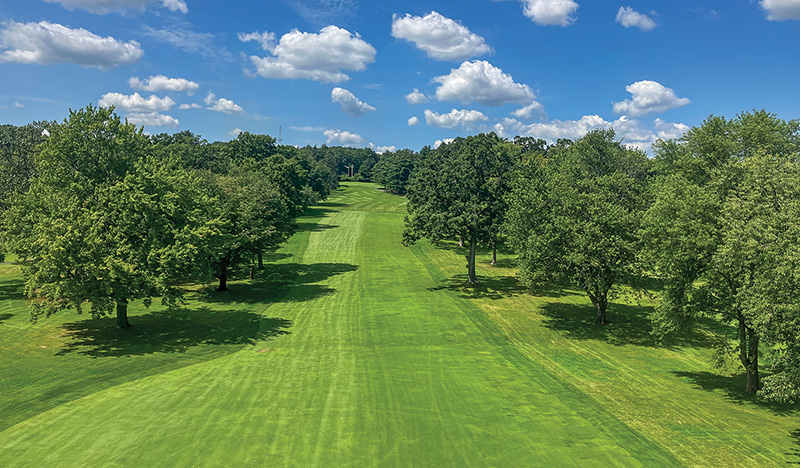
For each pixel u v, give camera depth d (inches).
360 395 869.2
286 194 3201.3
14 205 1243.2
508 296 1801.2
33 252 1114.1
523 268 1432.1
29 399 802.8
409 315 1540.4
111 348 1136.2
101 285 1087.6
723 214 939.3
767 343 785.6
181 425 709.3
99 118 1298.0
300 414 768.9
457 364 1091.3
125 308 1307.8
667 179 1418.6
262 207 2046.0
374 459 632.4
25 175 1722.4
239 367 1024.9
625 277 1339.8
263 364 1053.2
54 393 834.8
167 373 973.2
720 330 1421.0
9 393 827.4
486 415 800.3
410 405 831.1
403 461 631.2
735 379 1037.2
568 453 671.1
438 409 818.2
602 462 647.8
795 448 703.1
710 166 1921.8
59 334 1226.6
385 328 1396.4
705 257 960.3
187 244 1206.3
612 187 1487.5
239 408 784.9
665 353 1219.9
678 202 1010.7
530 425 764.6
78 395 829.2
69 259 1063.0
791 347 721.0
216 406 789.9
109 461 596.1
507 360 1136.2
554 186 1483.8
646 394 930.7
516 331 1392.7
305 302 1704.0
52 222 1070.4
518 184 1715.1
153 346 1170.0
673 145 2253.9
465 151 1985.7
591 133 2527.1
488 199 1902.1
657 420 801.6
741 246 806.5
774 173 871.7
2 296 1551.4
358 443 676.1
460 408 827.4
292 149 5472.4
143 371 979.9
